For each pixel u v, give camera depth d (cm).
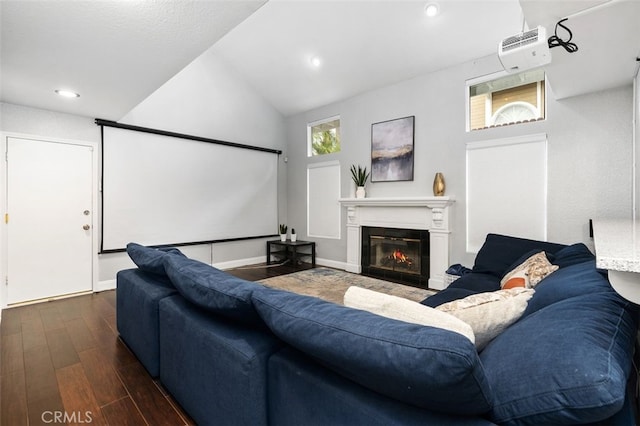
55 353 225
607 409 56
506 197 354
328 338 83
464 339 67
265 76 530
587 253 207
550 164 325
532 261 214
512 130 349
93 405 167
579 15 166
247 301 116
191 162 484
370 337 76
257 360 111
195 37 215
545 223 329
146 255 220
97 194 393
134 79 278
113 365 208
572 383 60
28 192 346
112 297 368
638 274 84
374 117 479
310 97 543
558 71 246
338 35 399
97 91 304
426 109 421
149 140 439
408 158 439
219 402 126
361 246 492
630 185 286
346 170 520
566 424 62
